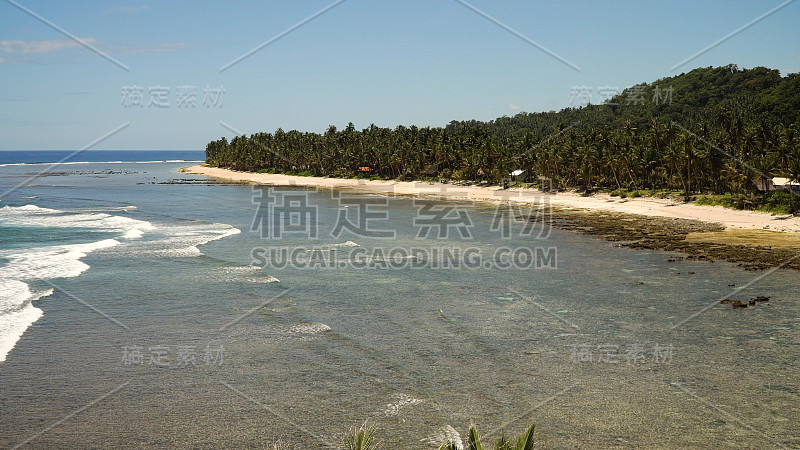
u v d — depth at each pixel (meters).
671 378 24.09
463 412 21.03
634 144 111.44
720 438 18.94
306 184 169.50
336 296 38.28
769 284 41.41
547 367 25.45
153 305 35.38
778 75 178.88
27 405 21.55
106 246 57.22
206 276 43.84
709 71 197.50
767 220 72.56
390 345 28.48
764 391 22.69
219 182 185.75
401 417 20.66
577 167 114.12
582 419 20.39
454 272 46.66
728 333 30.19
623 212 90.38
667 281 43.09
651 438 18.98
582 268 48.47
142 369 25.09
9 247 55.69
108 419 20.48
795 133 95.56
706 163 90.06
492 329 31.16
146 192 142.75
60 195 132.12
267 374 24.67
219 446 18.67
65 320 32.00
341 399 22.20
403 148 160.75
